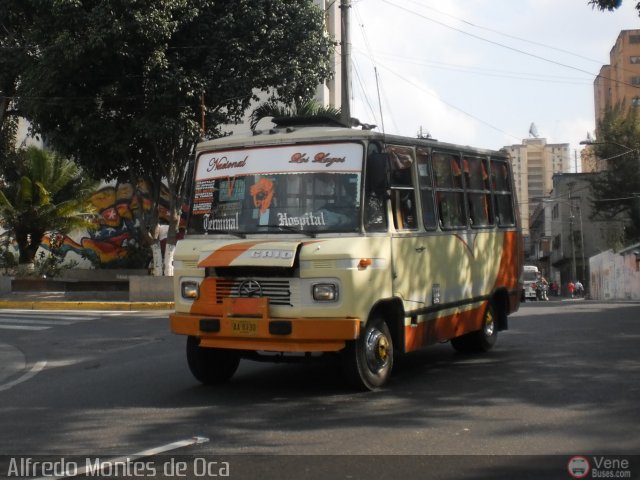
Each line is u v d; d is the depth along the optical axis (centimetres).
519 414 715
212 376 900
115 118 2184
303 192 825
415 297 895
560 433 646
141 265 3231
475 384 870
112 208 3369
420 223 919
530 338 1264
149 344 1361
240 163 863
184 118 2080
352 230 798
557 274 7562
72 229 2919
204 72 2109
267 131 889
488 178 1146
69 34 1944
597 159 5597
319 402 784
